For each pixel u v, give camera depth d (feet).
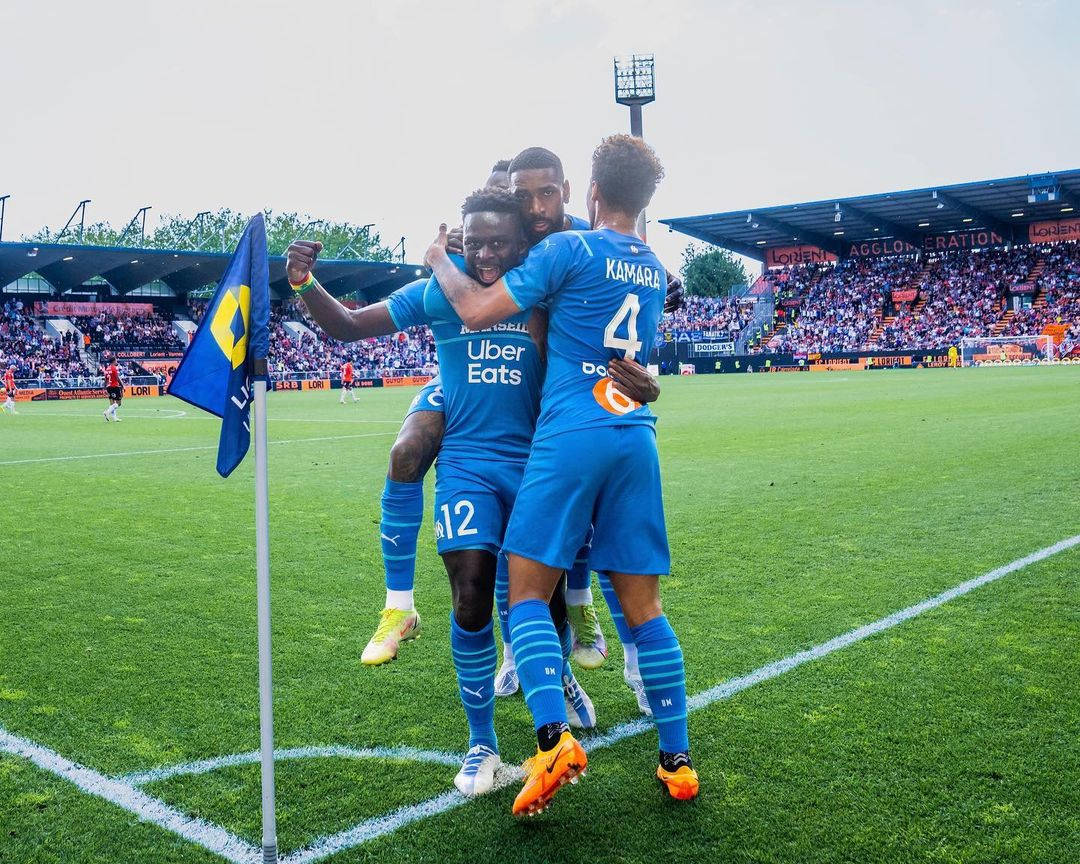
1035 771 9.60
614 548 9.37
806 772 9.74
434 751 10.55
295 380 142.20
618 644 14.49
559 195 10.20
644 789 9.55
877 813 8.87
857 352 157.89
